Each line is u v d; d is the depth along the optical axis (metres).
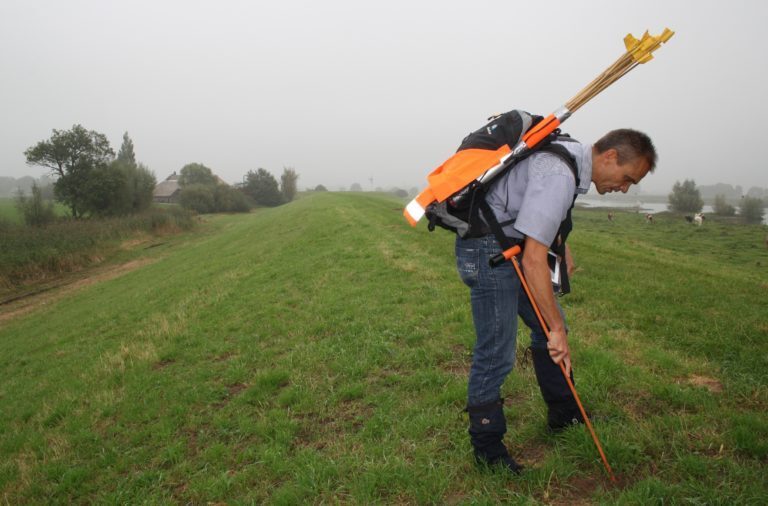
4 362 10.15
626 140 2.20
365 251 11.50
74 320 13.30
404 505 2.54
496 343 2.37
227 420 4.11
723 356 4.03
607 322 5.16
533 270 2.10
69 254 26.61
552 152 2.19
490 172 2.19
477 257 2.31
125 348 7.36
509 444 2.87
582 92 2.13
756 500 2.11
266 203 95.69
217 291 10.89
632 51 2.01
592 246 11.95
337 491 2.76
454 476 2.65
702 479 2.33
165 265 22.80
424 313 6.03
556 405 2.79
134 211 49.97
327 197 45.44
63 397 5.86
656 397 3.22
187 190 71.44
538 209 2.08
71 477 3.73
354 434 3.46
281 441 3.51
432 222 2.42
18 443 4.79
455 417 3.30
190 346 6.77
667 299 6.18
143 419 4.57
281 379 4.74
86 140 45.78
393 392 4.02
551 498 2.35
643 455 2.56
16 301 20.20
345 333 5.76
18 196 42.88
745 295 6.41
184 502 3.11
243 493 3.02
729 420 2.80
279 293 8.98
